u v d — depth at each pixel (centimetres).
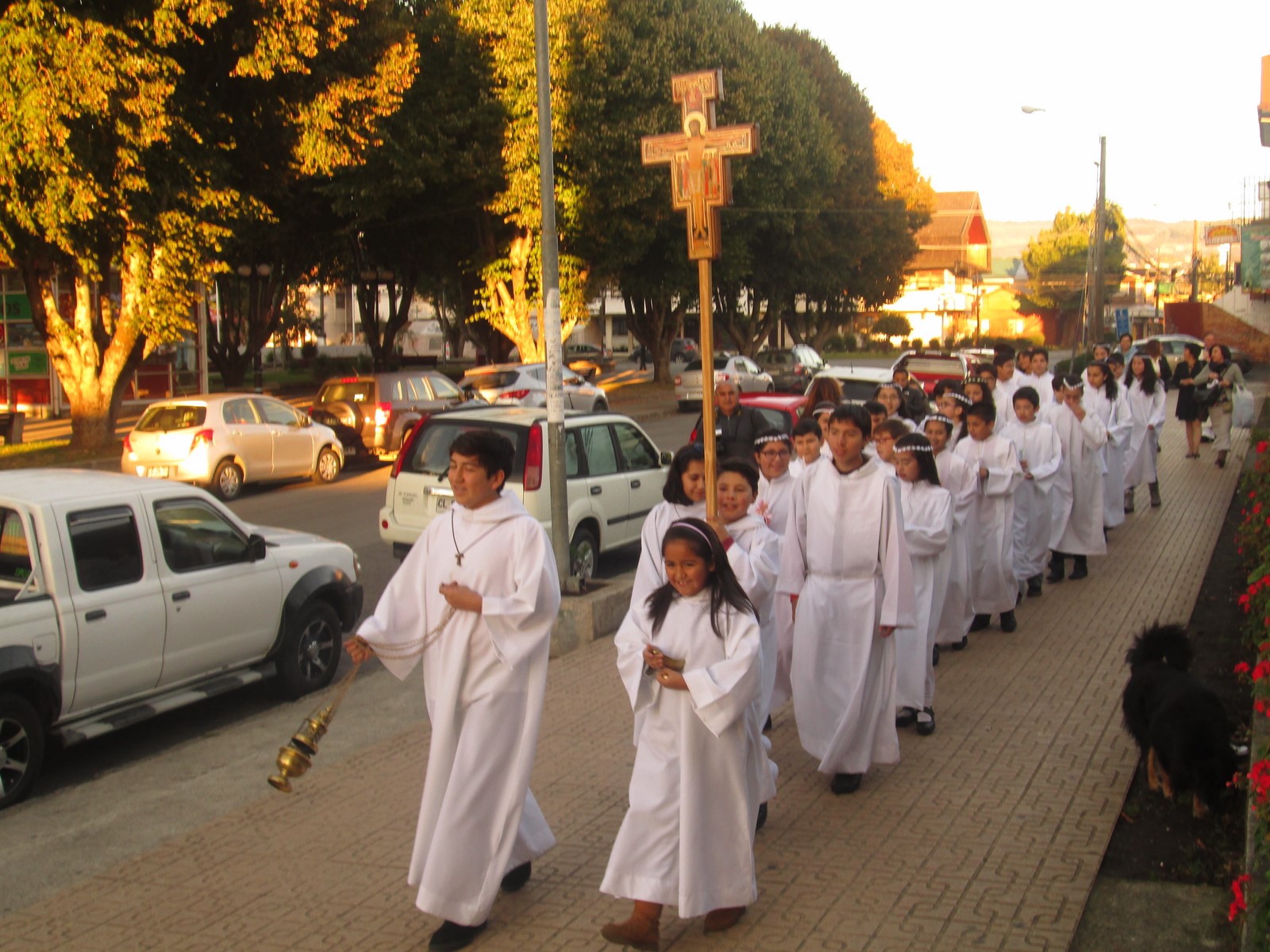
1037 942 412
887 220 4706
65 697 642
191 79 1891
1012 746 618
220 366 3266
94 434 2133
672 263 3456
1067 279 7381
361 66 2039
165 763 670
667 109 2811
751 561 484
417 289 4684
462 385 2503
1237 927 411
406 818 548
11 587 650
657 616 425
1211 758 506
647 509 1168
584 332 7881
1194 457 1822
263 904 465
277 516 1531
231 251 2741
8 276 2866
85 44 1587
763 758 463
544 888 470
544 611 430
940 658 800
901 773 584
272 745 691
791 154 3391
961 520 783
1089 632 860
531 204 2794
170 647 700
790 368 3744
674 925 436
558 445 941
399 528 1053
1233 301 4344
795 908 442
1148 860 484
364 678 848
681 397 3278
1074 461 1042
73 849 539
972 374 1262
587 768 602
